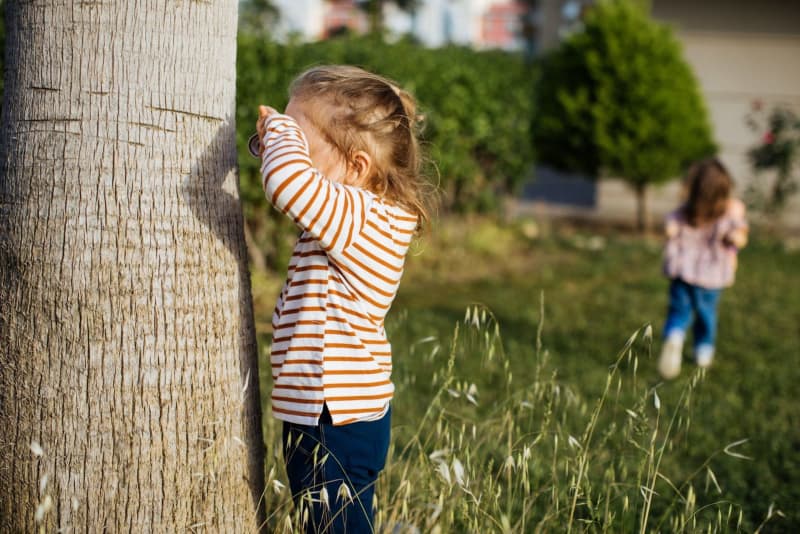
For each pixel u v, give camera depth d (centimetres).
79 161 195
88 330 196
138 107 197
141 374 200
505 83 955
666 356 500
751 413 444
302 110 219
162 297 201
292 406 207
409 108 233
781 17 1248
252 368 226
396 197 221
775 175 1250
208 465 211
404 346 523
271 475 230
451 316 636
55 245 195
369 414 211
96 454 197
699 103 1071
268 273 690
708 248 521
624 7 1067
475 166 911
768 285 805
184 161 205
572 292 761
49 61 194
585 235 1093
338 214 198
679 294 529
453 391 261
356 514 218
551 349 557
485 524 252
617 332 613
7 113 203
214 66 212
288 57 642
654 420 421
